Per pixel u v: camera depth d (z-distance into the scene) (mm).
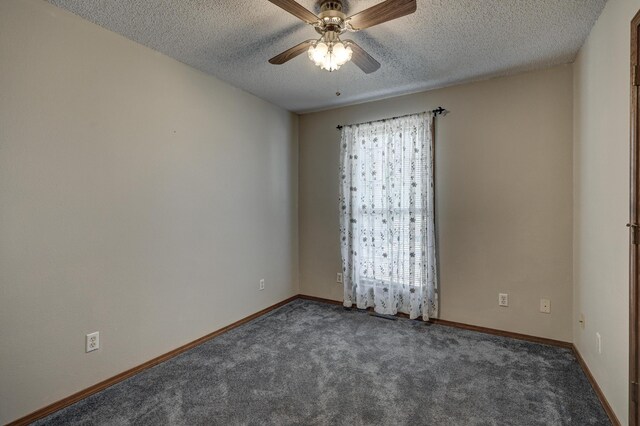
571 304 2770
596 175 2154
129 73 2373
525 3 1941
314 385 2223
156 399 2070
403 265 3480
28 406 1863
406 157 3459
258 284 3609
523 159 2949
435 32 2270
